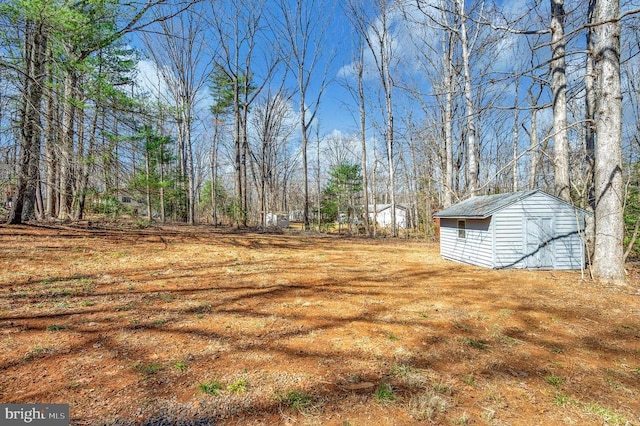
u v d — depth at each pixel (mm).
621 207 6184
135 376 2494
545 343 3400
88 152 7914
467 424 2020
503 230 7949
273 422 2002
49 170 8453
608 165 6117
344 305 4664
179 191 22250
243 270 7004
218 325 3697
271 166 29859
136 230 12891
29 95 6941
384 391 2367
